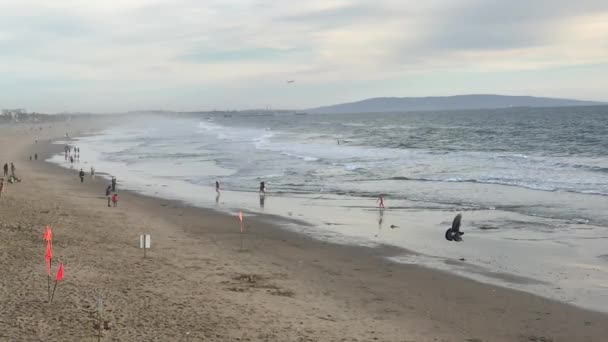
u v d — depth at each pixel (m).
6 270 15.90
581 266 18.86
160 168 53.66
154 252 19.92
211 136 113.62
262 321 13.02
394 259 20.11
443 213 28.83
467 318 14.13
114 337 11.30
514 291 16.34
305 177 44.50
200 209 30.78
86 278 15.73
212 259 19.42
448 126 130.88
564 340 12.78
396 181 41.06
